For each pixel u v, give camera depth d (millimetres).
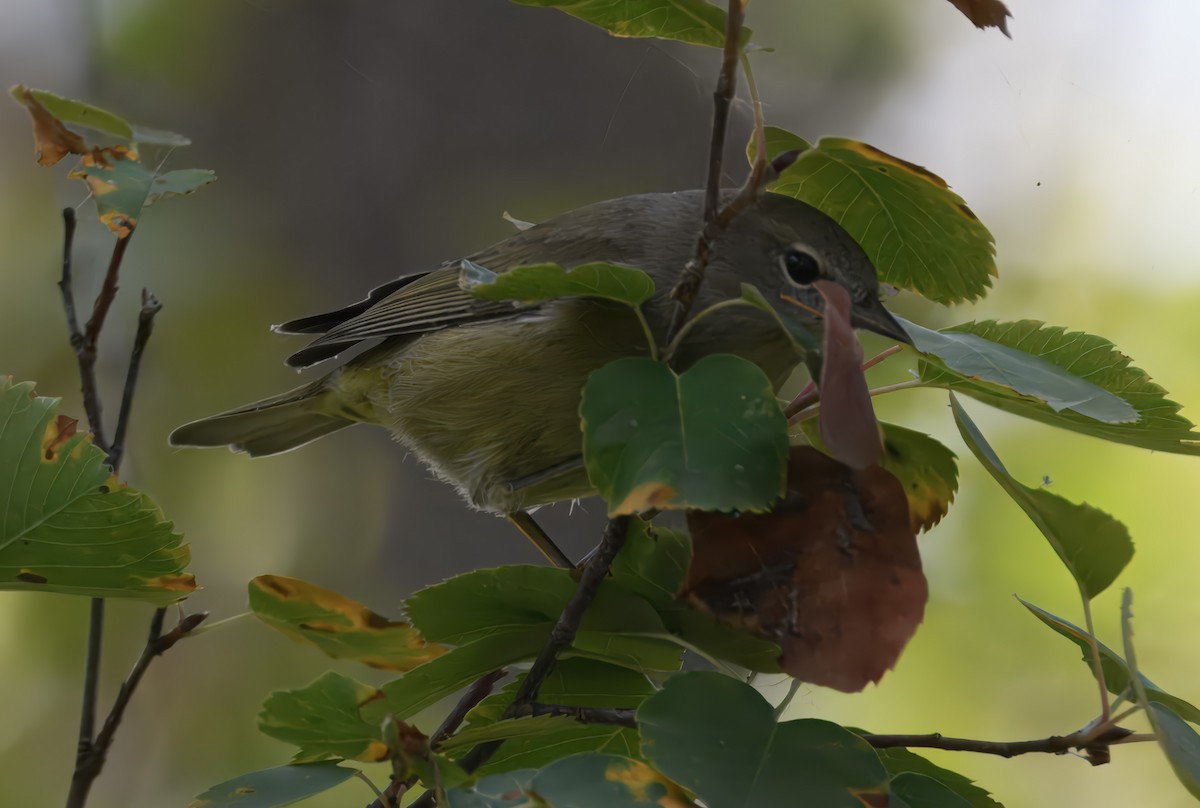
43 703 11781
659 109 12594
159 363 13109
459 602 5199
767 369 6773
